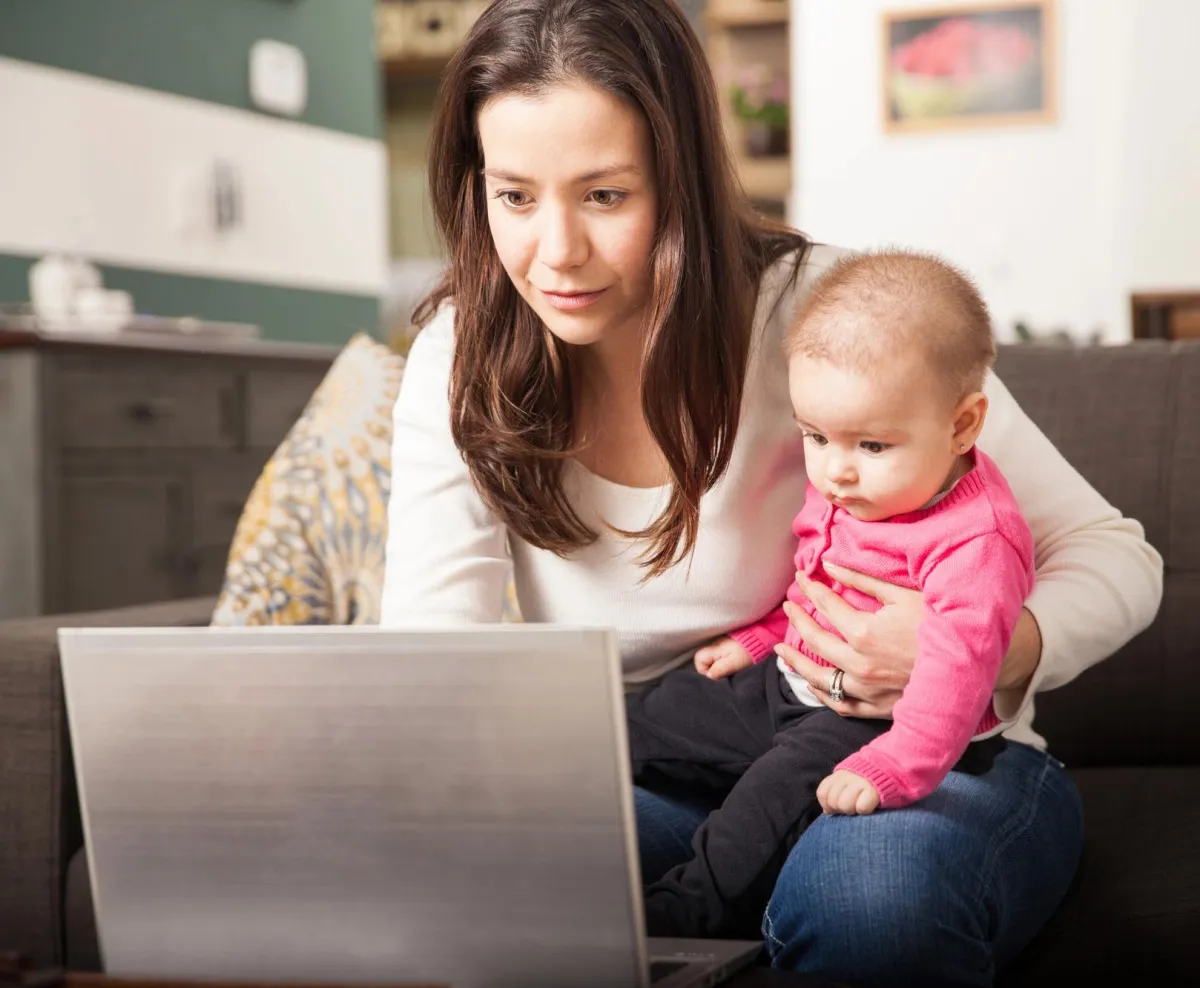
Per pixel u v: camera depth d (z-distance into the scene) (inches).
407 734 35.6
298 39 189.0
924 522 48.0
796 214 241.1
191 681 37.2
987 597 46.0
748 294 52.6
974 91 229.6
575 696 34.1
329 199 195.8
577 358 54.9
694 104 48.2
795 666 50.8
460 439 53.5
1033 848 48.2
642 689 57.5
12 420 121.5
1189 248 221.6
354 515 71.2
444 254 58.6
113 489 128.4
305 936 37.4
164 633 37.3
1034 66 226.2
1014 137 229.0
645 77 46.6
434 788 35.7
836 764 48.6
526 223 47.9
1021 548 47.6
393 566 55.6
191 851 38.0
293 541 70.7
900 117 233.6
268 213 182.9
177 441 135.5
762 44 272.1
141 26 161.0
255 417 145.7
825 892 43.9
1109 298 226.1
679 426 50.5
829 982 39.2
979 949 43.8
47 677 60.2
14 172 144.0
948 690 45.0
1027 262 230.1
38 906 60.1
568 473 55.5
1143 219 223.3
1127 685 69.0
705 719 54.1
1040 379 74.1
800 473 55.0
